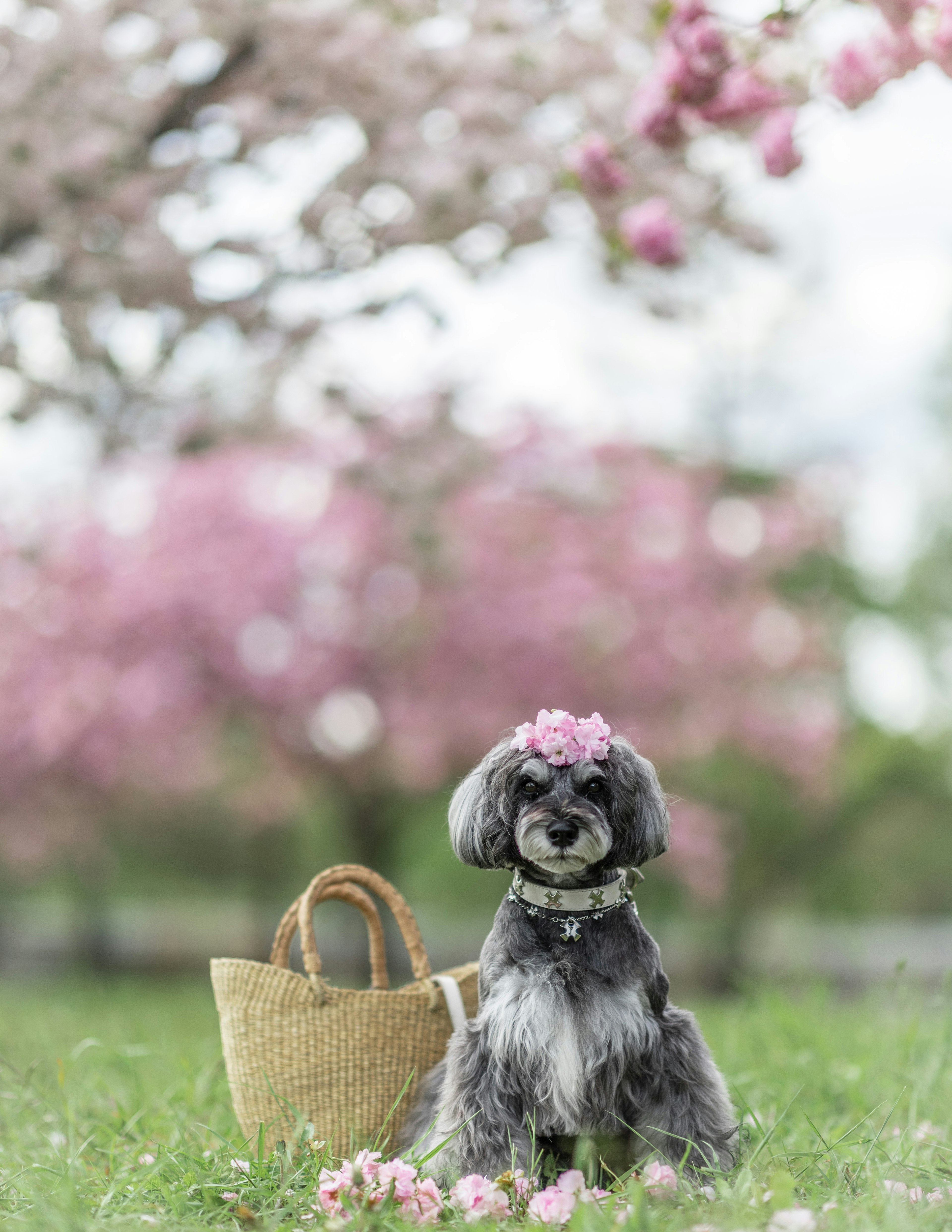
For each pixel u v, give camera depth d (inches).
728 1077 200.5
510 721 593.6
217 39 310.0
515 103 320.8
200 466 583.5
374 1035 167.3
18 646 577.6
